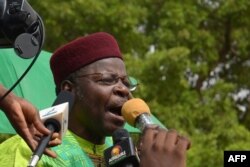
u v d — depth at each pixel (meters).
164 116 14.35
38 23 4.17
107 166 4.39
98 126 5.05
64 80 5.17
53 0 14.38
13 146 4.85
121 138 4.43
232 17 16.80
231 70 17.34
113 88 5.07
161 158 4.02
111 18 14.59
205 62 16.14
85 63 5.11
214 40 16.20
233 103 15.91
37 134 4.00
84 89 5.08
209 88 15.75
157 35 15.39
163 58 14.19
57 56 5.21
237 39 17.08
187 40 15.72
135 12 14.90
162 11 15.69
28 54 4.06
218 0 16.58
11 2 4.16
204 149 13.59
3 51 6.55
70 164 4.90
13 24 4.15
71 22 14.48
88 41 5.15
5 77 6.50
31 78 6.56
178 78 14.46
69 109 4.61
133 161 4.32
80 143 5.08
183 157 4.02
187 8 15.77
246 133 14.20
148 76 14.26
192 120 14.64
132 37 14.94
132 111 4.48
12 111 3.92
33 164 3.92
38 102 6.48
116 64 5.13
